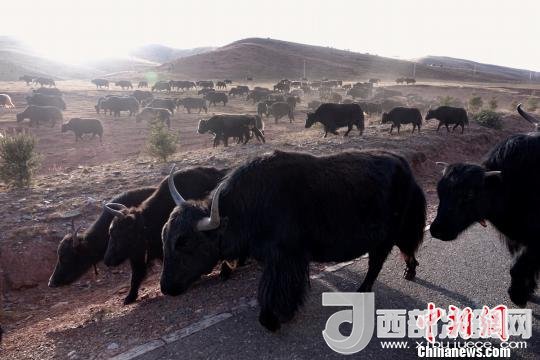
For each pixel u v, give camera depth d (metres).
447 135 18.16
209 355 4.01
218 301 5.08
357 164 4.72
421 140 16.20
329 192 4.37
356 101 40.12
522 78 160.00
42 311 6.25
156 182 10.70
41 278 7.17
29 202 9.21
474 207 4.39
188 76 91.12
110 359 4.00
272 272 4.20
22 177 10.70
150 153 14.84
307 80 87.38
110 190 10.12
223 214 4.32
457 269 5.92
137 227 5.69
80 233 6.83
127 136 25.83
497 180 4.39
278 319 4.36
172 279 4.19
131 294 5.82
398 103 35.41
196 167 6.63
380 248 5.08
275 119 32.34
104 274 7.57
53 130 28.22
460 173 4.38
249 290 5.34
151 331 4.55
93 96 50.59
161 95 56.78
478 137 18.62
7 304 6.51
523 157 4.39
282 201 4.20
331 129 18.56
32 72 99.50
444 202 4.40
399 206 4.99
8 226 7.89
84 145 22.81
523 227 4.50
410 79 81.12
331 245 4.50
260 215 4.22
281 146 15.23
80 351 4.33
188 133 26.78
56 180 11.51
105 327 4.83
